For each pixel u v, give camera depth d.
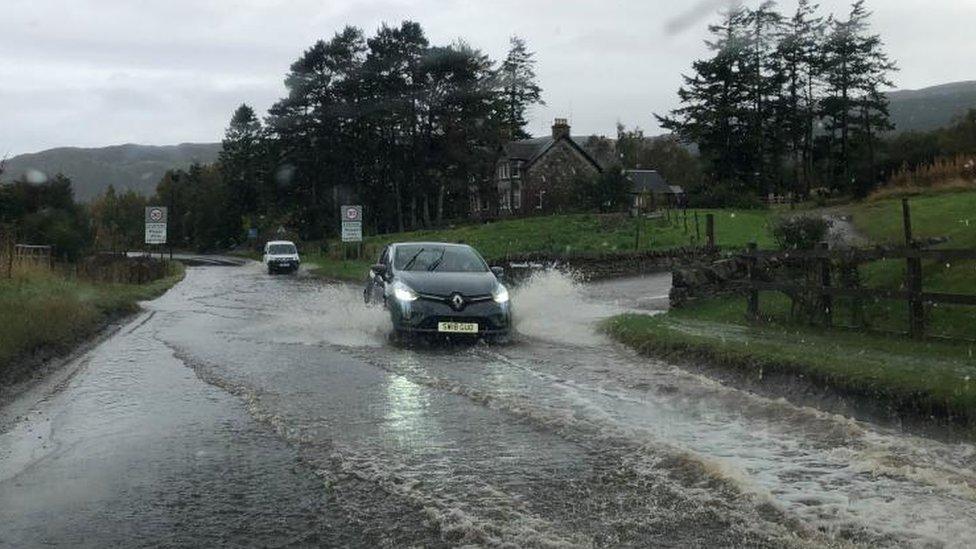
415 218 87.06
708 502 4.72
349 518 4.61
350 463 5.66
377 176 87.81
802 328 11.11
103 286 21.88
